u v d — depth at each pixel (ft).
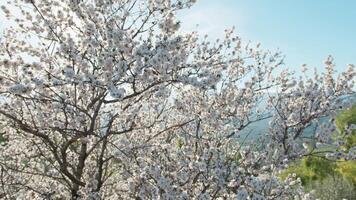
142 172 13.97
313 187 47.98
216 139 17.76
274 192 15.99
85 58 15.79
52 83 13.05
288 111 16.01
